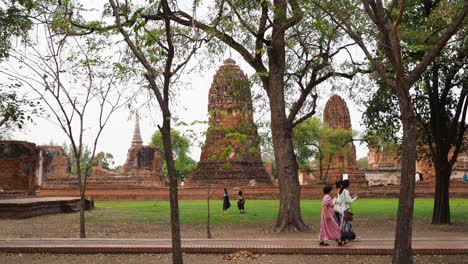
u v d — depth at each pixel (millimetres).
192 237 18047
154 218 26672
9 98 15969
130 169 67750
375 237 17250
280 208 20031
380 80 20703
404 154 10531
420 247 13398
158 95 10039
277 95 20094
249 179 54281
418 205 36688
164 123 9992
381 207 34500
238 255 12852
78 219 26109
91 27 15891
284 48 20312
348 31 11398
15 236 18344
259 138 22156
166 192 52188
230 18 17750
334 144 53781
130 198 52219
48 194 51469
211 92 49000
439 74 21500
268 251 13352
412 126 10547
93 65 17297
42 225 22734
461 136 22562
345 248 13320
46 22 15398
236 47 19516
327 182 57719
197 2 12680
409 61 18844
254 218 26406
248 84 21625
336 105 59812
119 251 13469
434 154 23016
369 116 24094
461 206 35656
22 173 41656
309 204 39469
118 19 10289
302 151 48031
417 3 21578
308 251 13336
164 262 12336
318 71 20078
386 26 11391
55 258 12844
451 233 18875
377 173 67750
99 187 52688
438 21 18203
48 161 62656
